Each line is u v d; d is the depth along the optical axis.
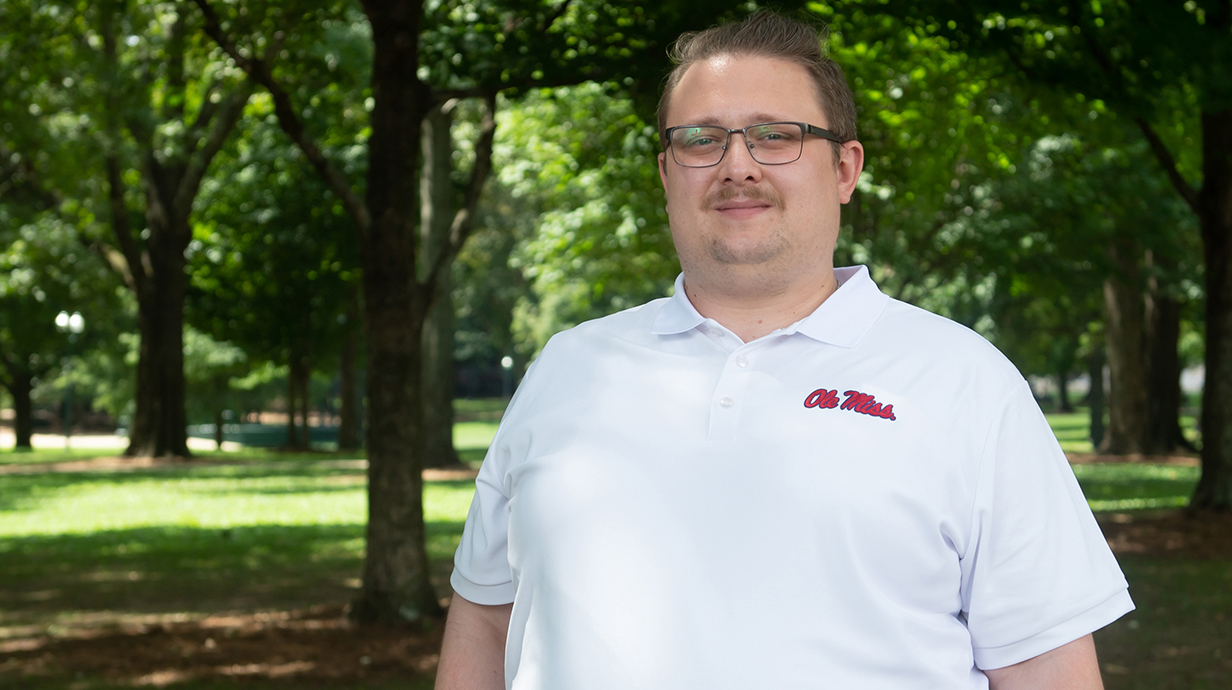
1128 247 23.98
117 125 19.22
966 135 13.34
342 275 30.92
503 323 58.00
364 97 15.98
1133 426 27.08
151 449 27.39
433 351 23.86
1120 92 9.75
